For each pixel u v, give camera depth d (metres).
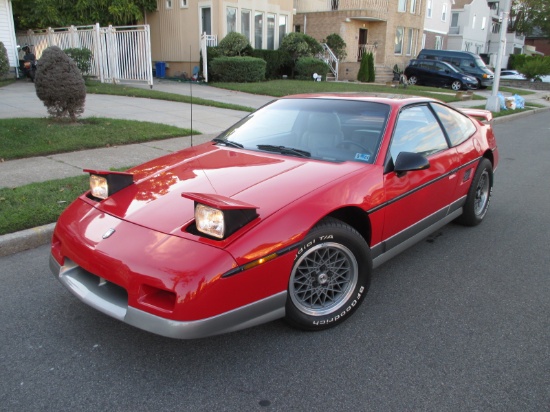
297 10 28.92
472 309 3.53
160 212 2.91
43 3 18.94
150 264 2.57
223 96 15.47
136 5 20.83
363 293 3.34
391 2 28.91
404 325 3.29
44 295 3.63
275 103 4.52
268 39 23.02
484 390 2.63
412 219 3.85
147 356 2.90
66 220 3.18
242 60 18.81
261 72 19.66
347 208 3.21
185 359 2.88
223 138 4.27
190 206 2.93
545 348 3.04
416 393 2.61
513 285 3.92
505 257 4.49
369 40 29.89
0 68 16.73
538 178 7.74
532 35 70.81
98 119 9.80
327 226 3.01
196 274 2.50
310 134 3.89
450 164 4.28
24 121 9.16
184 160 3.74
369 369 2.81
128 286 2.61
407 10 30.78
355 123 3.85
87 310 3.43
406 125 3.94
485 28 45.88
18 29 20.25
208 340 3.07
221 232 2.61
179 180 3.30
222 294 2.55
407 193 3.66
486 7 44.88
